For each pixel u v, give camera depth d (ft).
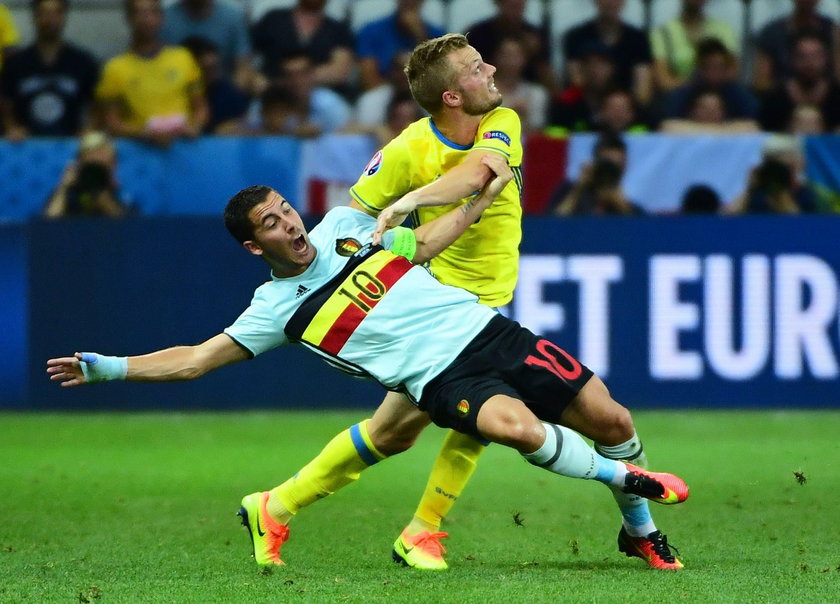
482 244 62.03
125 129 136.05
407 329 56.75
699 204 130.11
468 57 59.47
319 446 108.27
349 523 74.33
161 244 128.98
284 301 57.62
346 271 57.67
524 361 56.13
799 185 129.90
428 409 56.75
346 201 130.52
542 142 128.47
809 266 125.80
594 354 127.24
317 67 138.72
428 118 62.54
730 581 54.13
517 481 91.15
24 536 70.18
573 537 69.15
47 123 138.82
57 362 55.67
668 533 69.15
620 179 128.67
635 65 138.51
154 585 54.39
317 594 51.67
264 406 131.75
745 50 141.38
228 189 130.93
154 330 129.39
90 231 129.39
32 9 141.08
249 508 61.16
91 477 93.04
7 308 130.41
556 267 126.82
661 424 119.03
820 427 116.37
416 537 60.75
